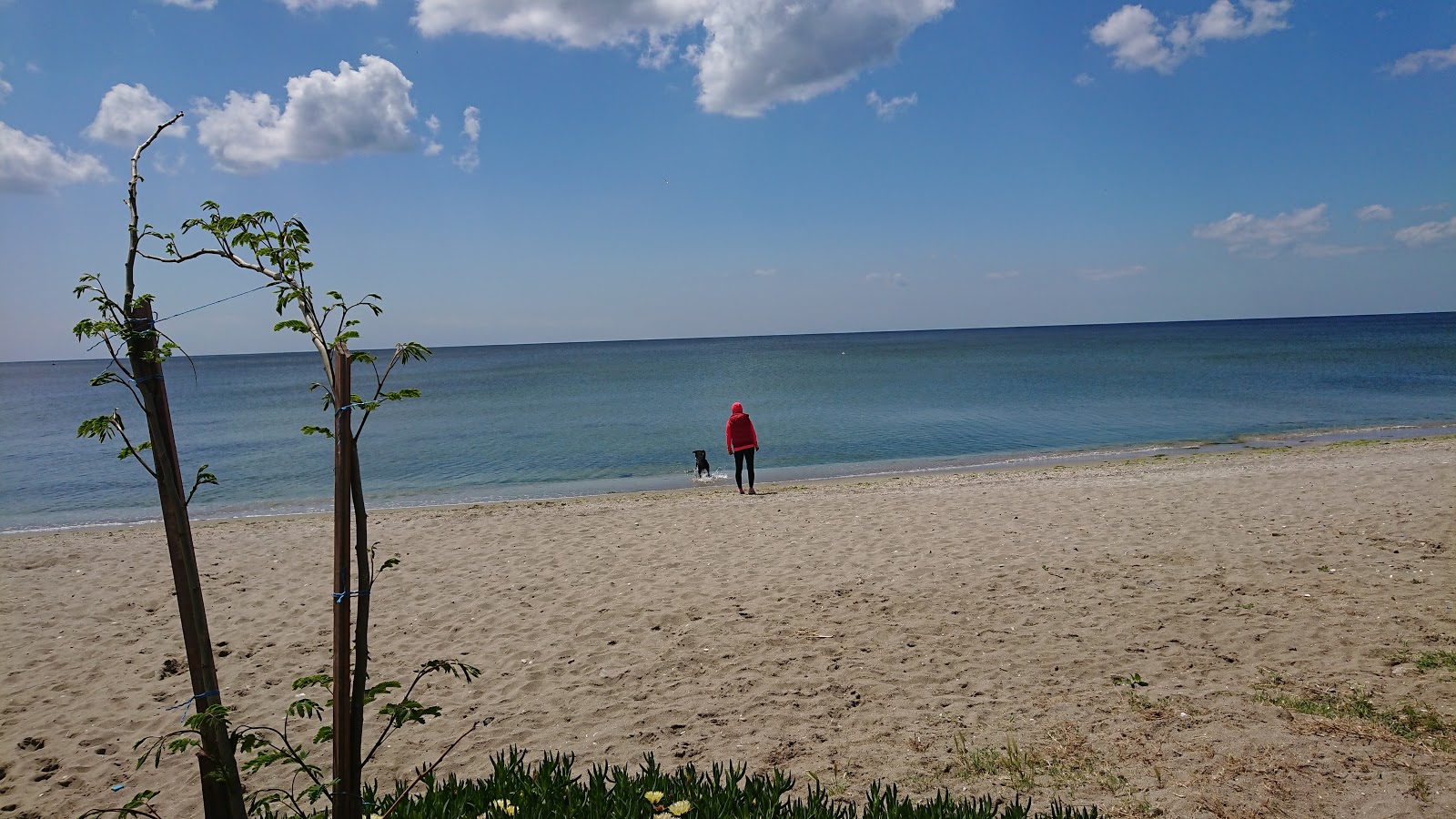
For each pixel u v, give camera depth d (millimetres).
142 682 6715
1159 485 13547
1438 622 6266
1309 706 4949
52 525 16734
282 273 2537
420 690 6238
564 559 10172
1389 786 3996
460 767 4930
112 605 9094
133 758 5383
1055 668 5895
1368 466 14719
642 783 3771
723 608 7754
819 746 4891
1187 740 4609
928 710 5312
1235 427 26172
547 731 5391
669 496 16125
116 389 81500
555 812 3479
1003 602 7453
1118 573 8172
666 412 36781
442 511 14844
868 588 8133
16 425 41344
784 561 9422
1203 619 6715
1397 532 9141
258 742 2750
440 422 35250
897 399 39844
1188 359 71250
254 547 11852
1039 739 4773
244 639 7660
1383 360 59469
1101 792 4113
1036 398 38188
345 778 2494
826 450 23859
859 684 5805
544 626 7566
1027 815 3568
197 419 40656
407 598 8766
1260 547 8875
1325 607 6805
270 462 24828
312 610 8492
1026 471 17734
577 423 33125
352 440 2510
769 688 5844
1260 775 4160
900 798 4164
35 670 7133
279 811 4562
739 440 15500
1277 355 70812
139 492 20500
